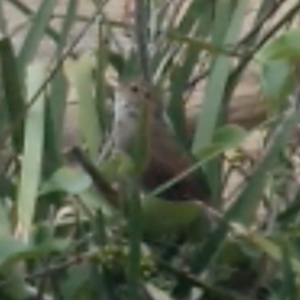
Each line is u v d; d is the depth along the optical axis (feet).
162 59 15.33
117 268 12.52
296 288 12.05
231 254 12.96
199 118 14.02
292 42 11.85
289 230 12.83
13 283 12.10
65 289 12.78
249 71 17.60
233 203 13.03
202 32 15.23
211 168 14.03
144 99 13.39
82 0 20.21
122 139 14.35
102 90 14.90
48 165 13.58
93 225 12.84
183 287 12.55
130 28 15.69
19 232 12.21
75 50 15.84
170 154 13.83
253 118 17.56
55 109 14.30
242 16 14.55
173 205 12.35
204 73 15.71
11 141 13.96
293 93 13.80
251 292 13.00
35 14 15.31
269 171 13.26
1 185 13.48
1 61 13.33
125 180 12.26
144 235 12.62
